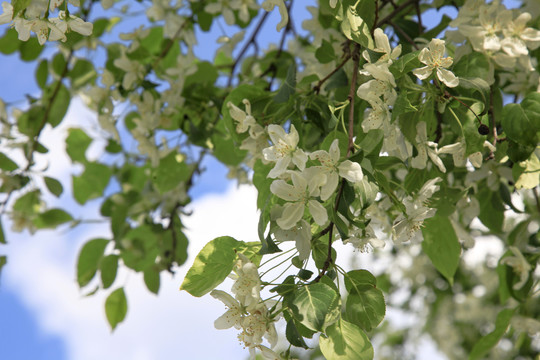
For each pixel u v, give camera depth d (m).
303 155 0.86
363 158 0.85
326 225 0.89
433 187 0.92
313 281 0.85
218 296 0.86
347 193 0.84
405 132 0.91
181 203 1.38
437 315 3.15
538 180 0.95
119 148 1.51
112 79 1.21
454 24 0.96
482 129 0.88
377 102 0.88
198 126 1.22
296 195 0.84
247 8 1.30
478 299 3.07
